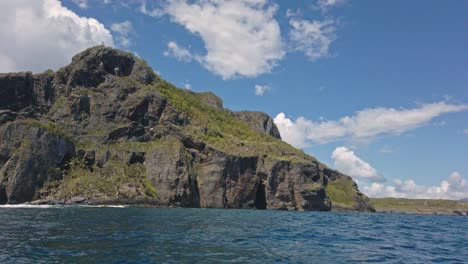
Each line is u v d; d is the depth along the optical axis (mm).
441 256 35375
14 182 132750
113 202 138000
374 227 70625
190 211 112875
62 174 146625
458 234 61250
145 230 47812
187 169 159750
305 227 63406
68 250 30547
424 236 55188
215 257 30312
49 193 138250
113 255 29250
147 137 174125
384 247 40281
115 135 169000
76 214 75375
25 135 142375
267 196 177750
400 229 68125
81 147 160375
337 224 75062
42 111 173375
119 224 54750
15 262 25734
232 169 170125
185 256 30172
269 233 50656
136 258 28484
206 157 171250
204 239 41062
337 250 36750
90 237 38562
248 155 178875
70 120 169000
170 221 64938
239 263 28359
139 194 145500
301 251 35250
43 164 141500
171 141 170625
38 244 33000
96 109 175000
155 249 32719
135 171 157250
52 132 149875
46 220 58344
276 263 29047
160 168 156625
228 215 95812
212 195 162500
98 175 151875
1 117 155750
